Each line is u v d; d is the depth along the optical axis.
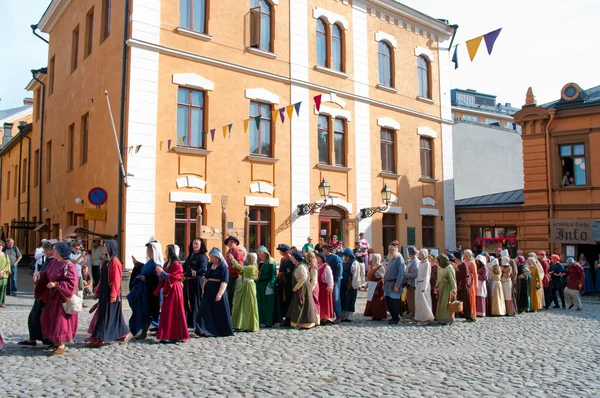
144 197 16.47
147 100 16.84
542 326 13.21
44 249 8.95
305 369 7.91
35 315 9.04
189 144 17.86
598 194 24.17
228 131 18.78
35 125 29.27
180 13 18.08
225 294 10.79
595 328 12.93
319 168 21.81
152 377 7.27
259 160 19.62
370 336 11.06
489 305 15.43
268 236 19.94
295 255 12.20
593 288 22.80
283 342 10.12
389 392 6.74
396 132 25.48
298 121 21.19
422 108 27.02
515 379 7.57
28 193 29.58
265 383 7.05
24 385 6.74
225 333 10.62
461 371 8.01
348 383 7.14
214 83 18.55
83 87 20.50
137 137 16.52
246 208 19.09
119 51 17.31
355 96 23.55
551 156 25.53
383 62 25.39
